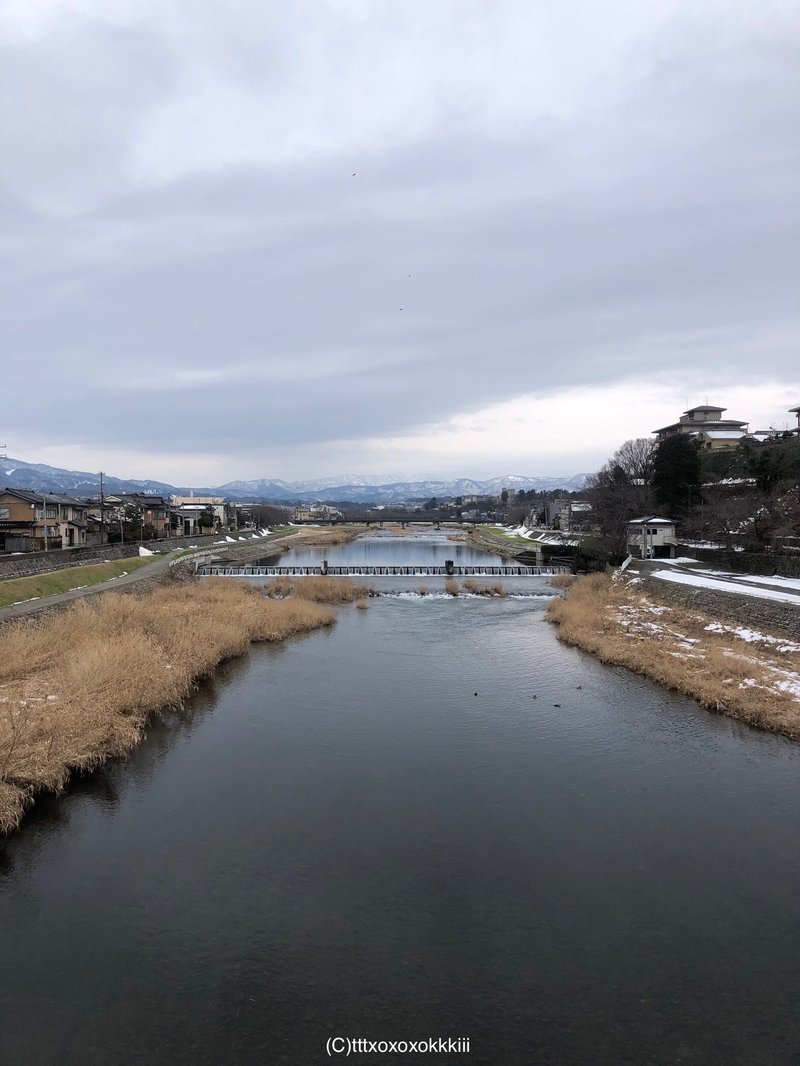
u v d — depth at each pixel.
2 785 13.86
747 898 11.44
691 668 25.33
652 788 15.80
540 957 9.92
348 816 14.26
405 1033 8.51
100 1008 8.88
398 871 12.18
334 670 26.56
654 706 21.98
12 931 10.42
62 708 17.72
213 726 19.80
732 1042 8.38
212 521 113.62
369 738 19.00
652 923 10.75
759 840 13.41
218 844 13.04
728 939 10.36
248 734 19.17
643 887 11.75
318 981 9.41
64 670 21.30
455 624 37.47
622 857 12.74
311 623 35.69
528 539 111.19
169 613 32.94
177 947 10.09
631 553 59.88
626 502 69.25
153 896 11.34
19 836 13.27
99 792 15.28
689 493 67.88
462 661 28.25
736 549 49.94
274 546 109.31
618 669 26.84
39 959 9.80
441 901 11.29
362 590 49.41
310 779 16.12
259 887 11.62
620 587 45.41
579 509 121.50
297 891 11.53
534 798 15.22
